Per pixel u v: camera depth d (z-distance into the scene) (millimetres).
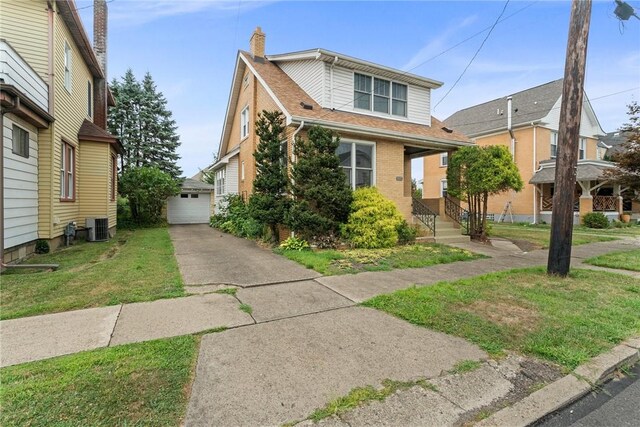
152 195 16047
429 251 8242
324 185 8172
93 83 12602
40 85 7391
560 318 3746
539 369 2727
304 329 3465
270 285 5191
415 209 11789
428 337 3271
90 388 2320
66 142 9125
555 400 2355
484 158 10000
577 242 10766
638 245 10125
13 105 5992
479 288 4926
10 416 2010
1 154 5766
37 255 7422
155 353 2861
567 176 5719
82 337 3197
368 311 4031
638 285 5184
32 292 4582
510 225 17781
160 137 27969
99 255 7562
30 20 7707
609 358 2900
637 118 9992
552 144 19609
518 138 19609
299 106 9469
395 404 2225
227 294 4676
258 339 3207
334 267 6367
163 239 10750
